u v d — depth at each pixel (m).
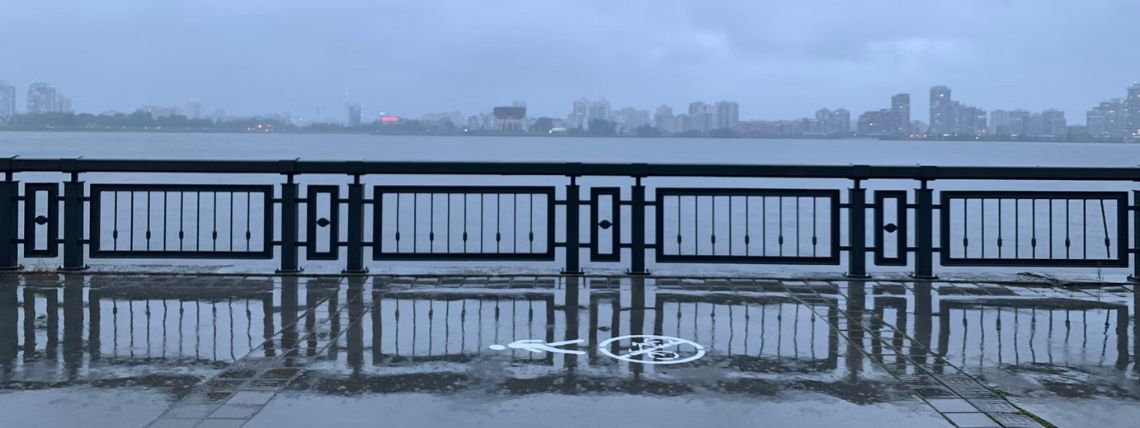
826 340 7.41
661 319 8.21
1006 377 6.32
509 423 5.27
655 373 6.38
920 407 5.62
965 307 8.83
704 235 27.95
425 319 8.15
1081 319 8.29
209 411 5.48
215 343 7.20
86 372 6.34
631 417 5.40
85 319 8.09
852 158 121.12
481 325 7.92
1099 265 10.42
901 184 43.00
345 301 8.95
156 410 5.49
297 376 6.25
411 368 6.47
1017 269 18.77
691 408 5.58
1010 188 38.94
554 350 7.04
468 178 47.34
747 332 7.70
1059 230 29.16
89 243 10.74
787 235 28.42
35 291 9.41
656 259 10.72
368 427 5.19
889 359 6.80
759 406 5.63
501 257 10.75
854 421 5.34
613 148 185.00
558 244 10.66
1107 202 36.38
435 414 5.43
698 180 47.91
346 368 6.46
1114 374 6.41
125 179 43.28
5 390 5.90
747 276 10.44
